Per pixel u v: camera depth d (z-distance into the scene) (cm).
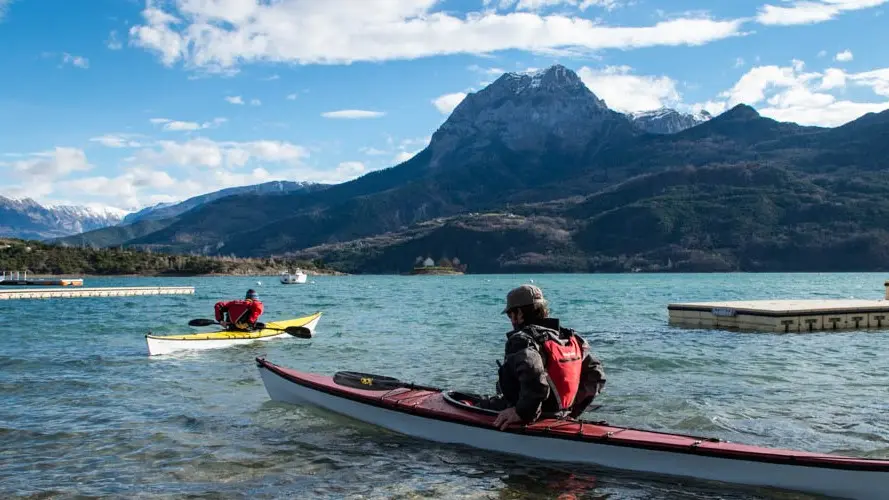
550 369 762
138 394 1250
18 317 3544
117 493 722
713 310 2600
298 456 847
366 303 5188
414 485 738
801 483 680
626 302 5028
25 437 945
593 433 767
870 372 1473
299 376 1087
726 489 710
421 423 891
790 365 1580
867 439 913
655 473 741
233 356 1777
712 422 1003
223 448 887
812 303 2758
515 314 777
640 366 1564
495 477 756
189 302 5450
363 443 896
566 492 711
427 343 2080
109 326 2862
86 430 983
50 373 1499
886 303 2738
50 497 710
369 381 1005
